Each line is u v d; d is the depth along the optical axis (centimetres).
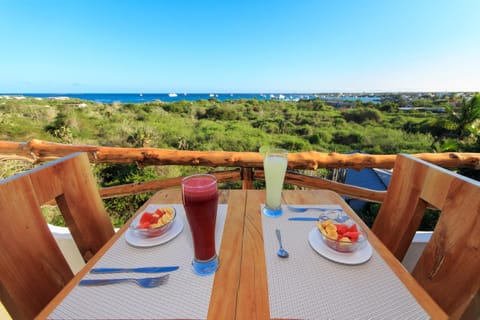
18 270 57
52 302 46
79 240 84
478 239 55
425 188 76
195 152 146
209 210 50
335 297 46
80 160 89
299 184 153
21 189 64
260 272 53
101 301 46
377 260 57
